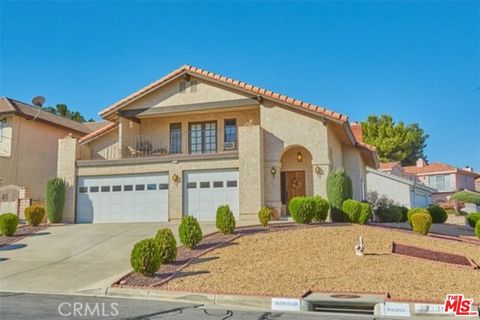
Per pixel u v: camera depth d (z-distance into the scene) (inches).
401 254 533.6
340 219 759.7
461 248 622.5
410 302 354.3
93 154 986.7
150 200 880.3
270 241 592.1
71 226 832.3
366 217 735.1
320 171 819.4
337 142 948.0
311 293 395.2
